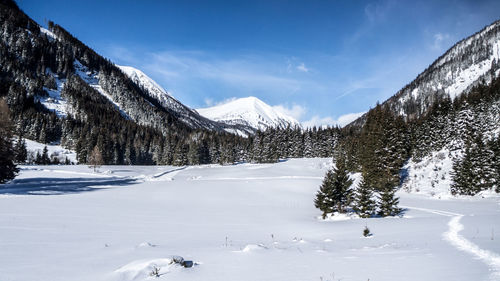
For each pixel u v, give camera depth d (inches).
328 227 735.1
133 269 288.8
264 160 4060.0
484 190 1510.8
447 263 280.1
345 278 249.9
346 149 3068.4
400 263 294.7
